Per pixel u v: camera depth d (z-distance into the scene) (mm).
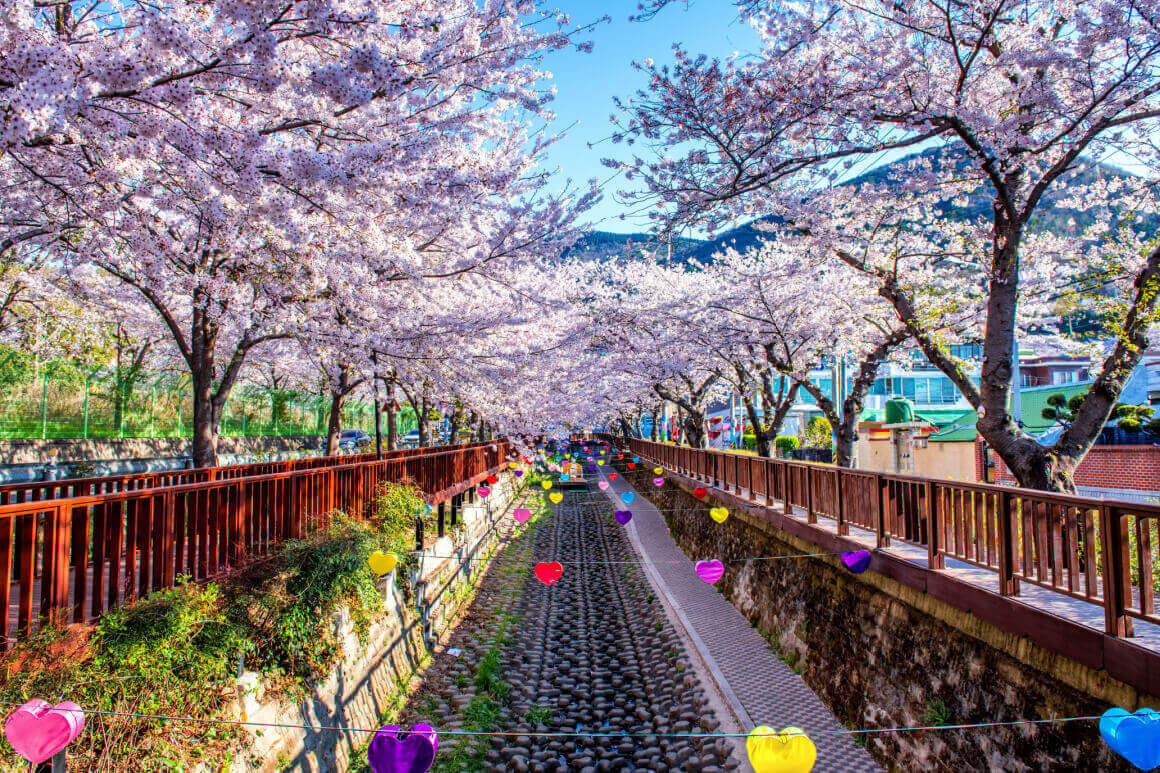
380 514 8422
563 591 13570
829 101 6230
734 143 6988
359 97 3865
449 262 9852
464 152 7422
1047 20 6902
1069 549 4094
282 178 4664
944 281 10867
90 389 18375
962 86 6301
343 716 5711
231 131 4074
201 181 4430
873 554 6445
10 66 2916
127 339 18469
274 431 28016
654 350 15859
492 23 6117
